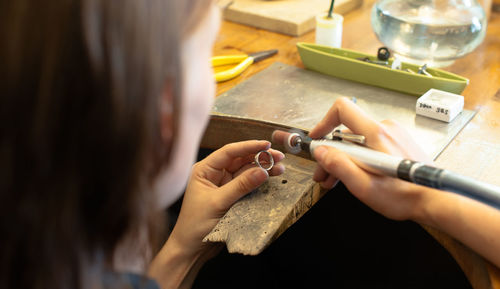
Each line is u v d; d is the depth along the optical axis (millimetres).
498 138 722
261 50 965
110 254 409
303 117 770
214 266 842
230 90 847
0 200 345
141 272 487
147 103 333
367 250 905
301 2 1095
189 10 359
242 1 1109
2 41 310
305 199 656
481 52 929
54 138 329
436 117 753
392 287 873
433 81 785
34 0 305
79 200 359
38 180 341
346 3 1089
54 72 311
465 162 681
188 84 389
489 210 541
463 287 861
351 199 877
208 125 791
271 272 886
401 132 633
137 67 322
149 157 368
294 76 882
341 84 854
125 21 311
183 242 660
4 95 317
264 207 636
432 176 530
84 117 326
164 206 455
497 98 806
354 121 621
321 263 902
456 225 545
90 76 315
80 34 307
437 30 838
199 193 672
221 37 1015
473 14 857
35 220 352
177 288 665
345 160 571
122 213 372
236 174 700
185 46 375
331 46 932
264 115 776
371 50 947
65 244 363
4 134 328
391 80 822
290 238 893
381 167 560
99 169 346
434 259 882
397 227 890
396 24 865
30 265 368
